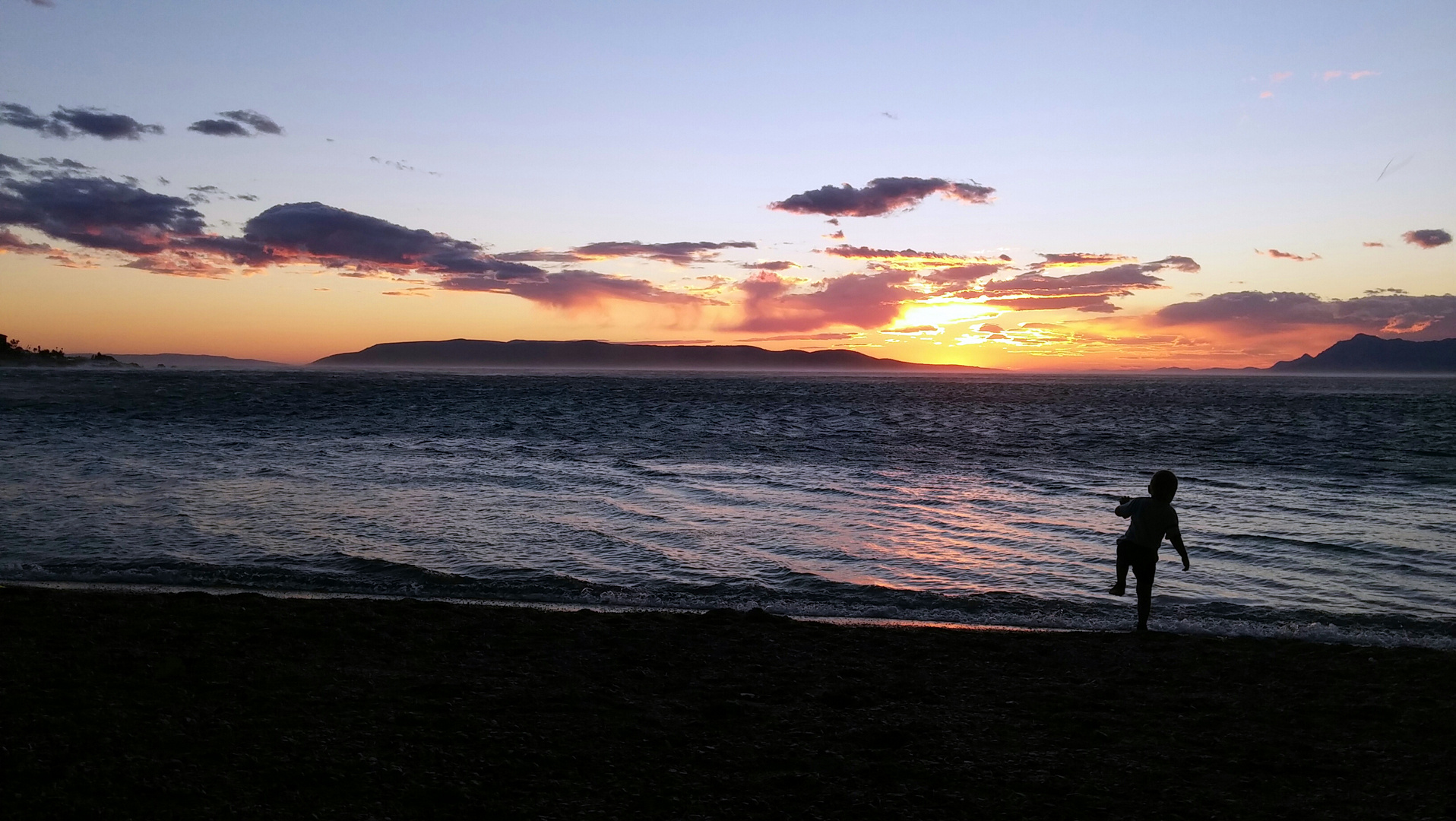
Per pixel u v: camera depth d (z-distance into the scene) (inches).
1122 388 5388.8
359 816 160.1
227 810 160.1
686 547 506.3
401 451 1010.1
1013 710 237.5
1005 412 2308.1
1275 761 200.4
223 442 1056.2
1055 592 421.1
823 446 1195.3
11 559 437.4
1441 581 446.9
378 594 397.4
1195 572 462.6
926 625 365.4
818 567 465.1
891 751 203.0
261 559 450.9
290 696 230.2
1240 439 1402.6
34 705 213.8
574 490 713.6
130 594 360.8
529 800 169.6
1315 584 440.1
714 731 214.5
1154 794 180.4
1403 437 1470.2
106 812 157.2
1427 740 216.4
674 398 2866.6
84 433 1152.8
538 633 310.5
